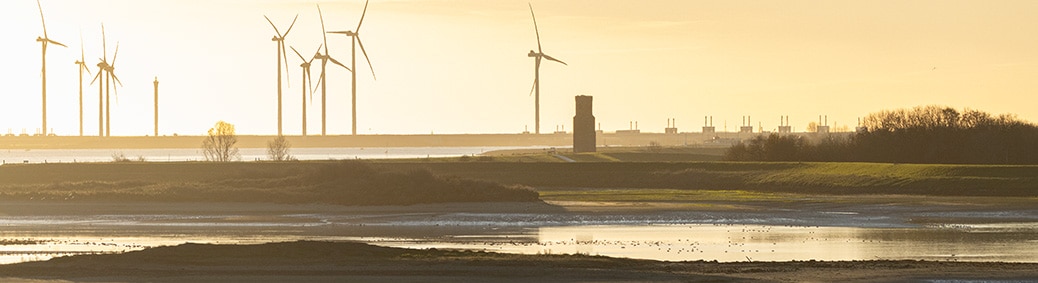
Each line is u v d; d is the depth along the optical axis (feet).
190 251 570.87
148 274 510.99
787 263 547.90
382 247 592.19
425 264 536.83
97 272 514.68
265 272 514.27
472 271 515.09
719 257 619.26
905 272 511.40
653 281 488.44
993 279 493.77
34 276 507.30
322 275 507.30
